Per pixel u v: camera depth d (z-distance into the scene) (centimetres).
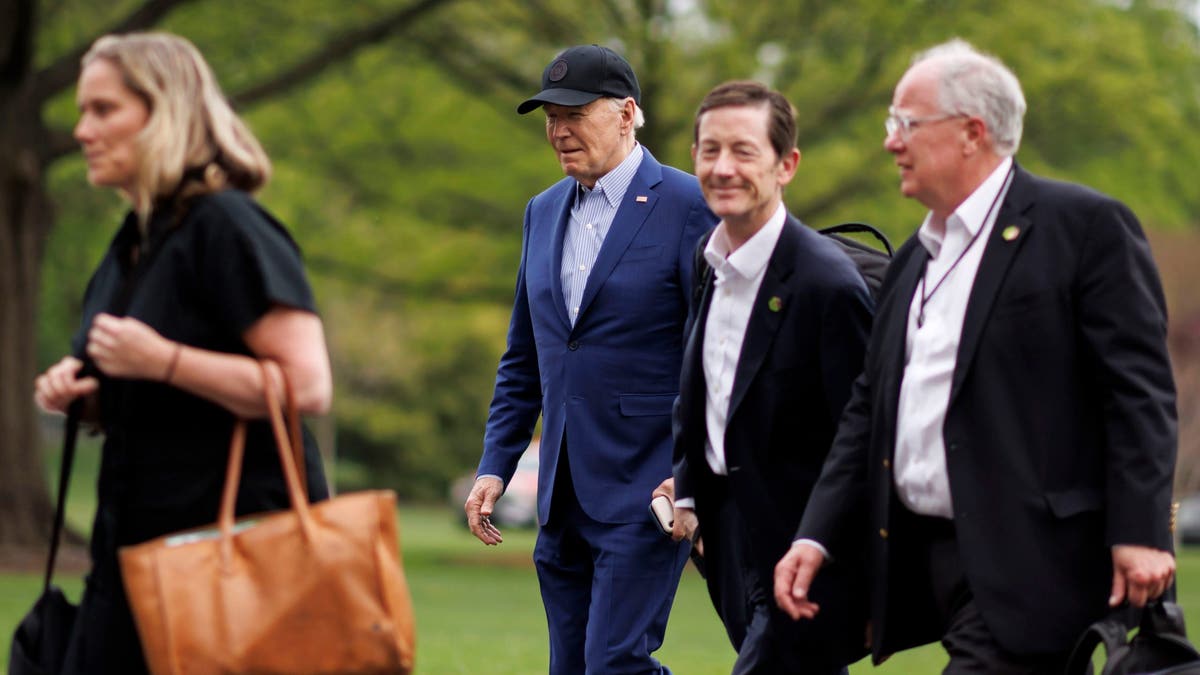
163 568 305
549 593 524
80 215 2128
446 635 1016
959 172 376
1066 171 2055
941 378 375
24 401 1778
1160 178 2108
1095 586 361
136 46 325
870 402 407
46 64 1981
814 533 401
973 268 375
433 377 5275
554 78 512
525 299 545
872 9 1828
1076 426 363
